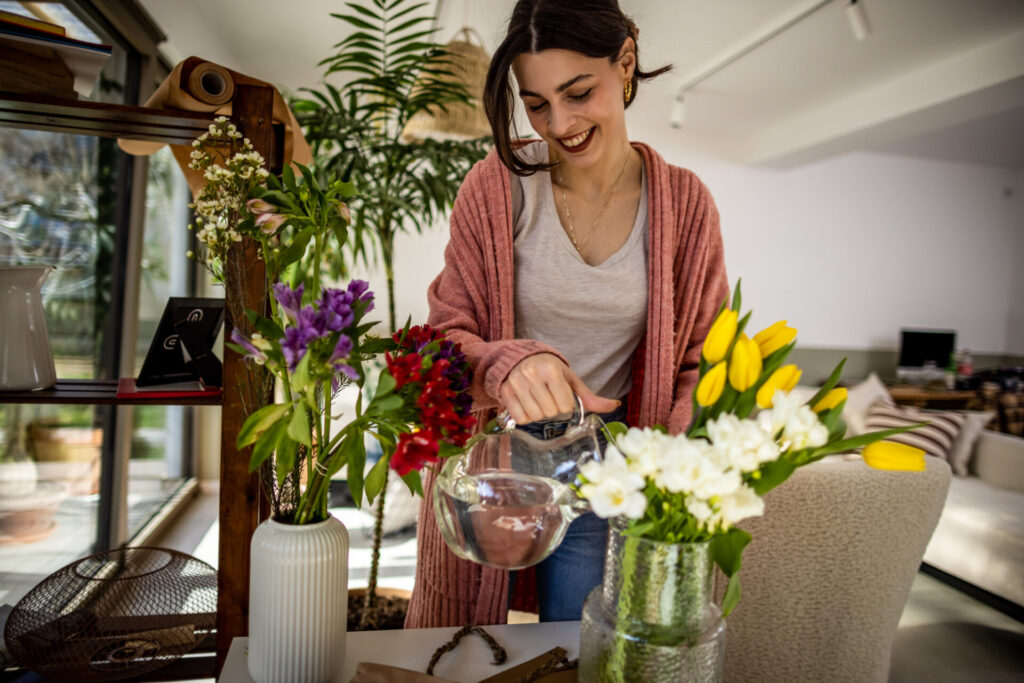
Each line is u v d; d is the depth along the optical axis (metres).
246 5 3.42
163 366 1.31
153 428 3.50
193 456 4.44
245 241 1.13
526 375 0.77
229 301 1.14
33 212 2.17
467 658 0.86
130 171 2.82
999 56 3.71
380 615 1.90
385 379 0.70
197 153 1.08
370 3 3.38
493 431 0.84
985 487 3.54
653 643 0.62
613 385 1.21
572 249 1.13
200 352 1.30
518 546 0.71
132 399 1.22
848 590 1.23
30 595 1.24
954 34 3.69
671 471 0.56
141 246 2.89
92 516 2.62
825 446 0.63
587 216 1.16
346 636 0.89
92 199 2.57
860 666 1.28
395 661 0.85
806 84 4.47
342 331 0.72
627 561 0.63
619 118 1.01
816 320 6.09
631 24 1.02
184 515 3.83
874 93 4.48
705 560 0.63
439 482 0.78
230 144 1.12
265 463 0.85
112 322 2.78
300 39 3.87
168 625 1.26
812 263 6.06
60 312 2.38
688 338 1.21
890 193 6.25
